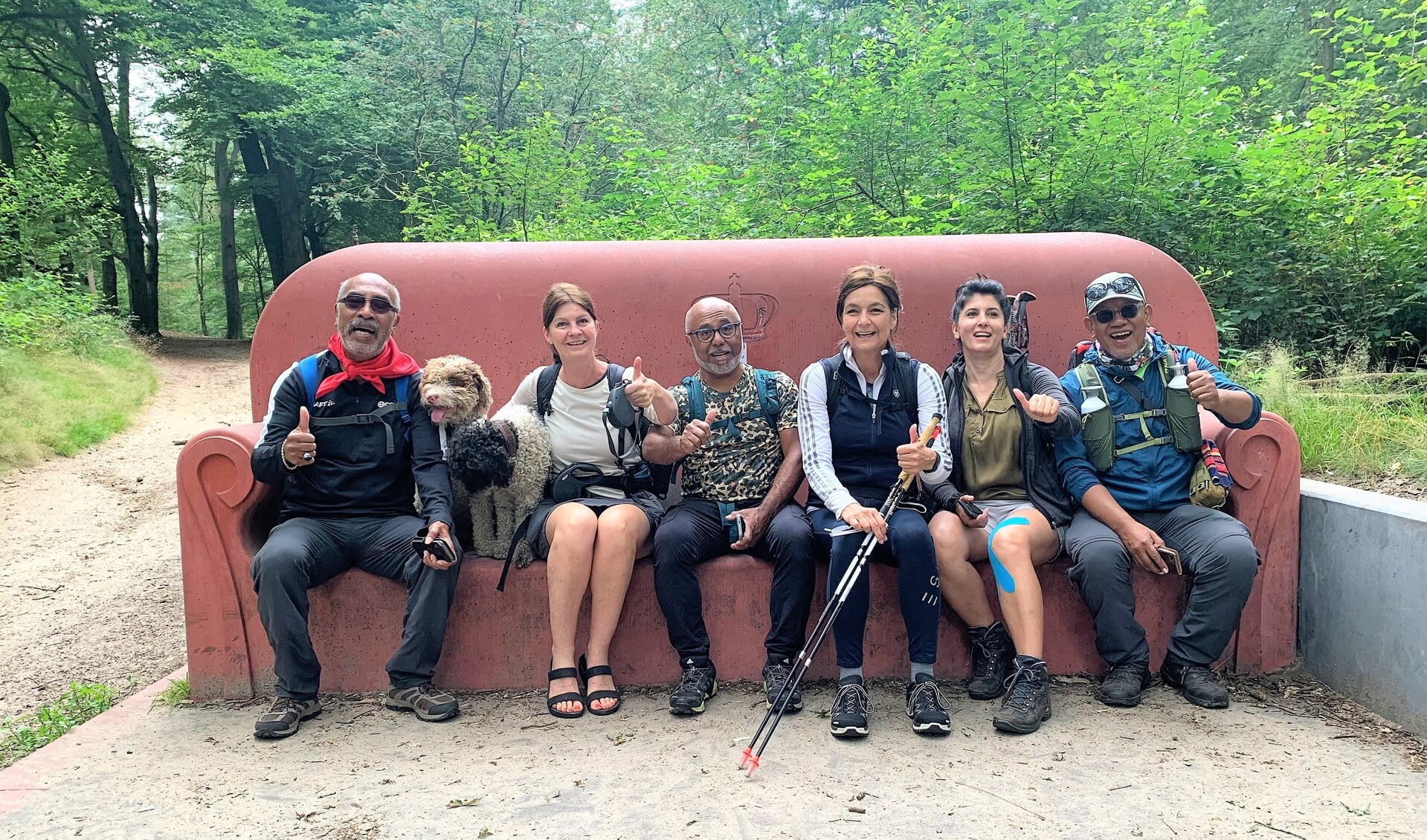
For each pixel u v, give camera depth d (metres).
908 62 8.29
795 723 2.71
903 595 2.72
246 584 2.99
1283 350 5.25
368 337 2.95
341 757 2.55
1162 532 2.96
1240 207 6.51
